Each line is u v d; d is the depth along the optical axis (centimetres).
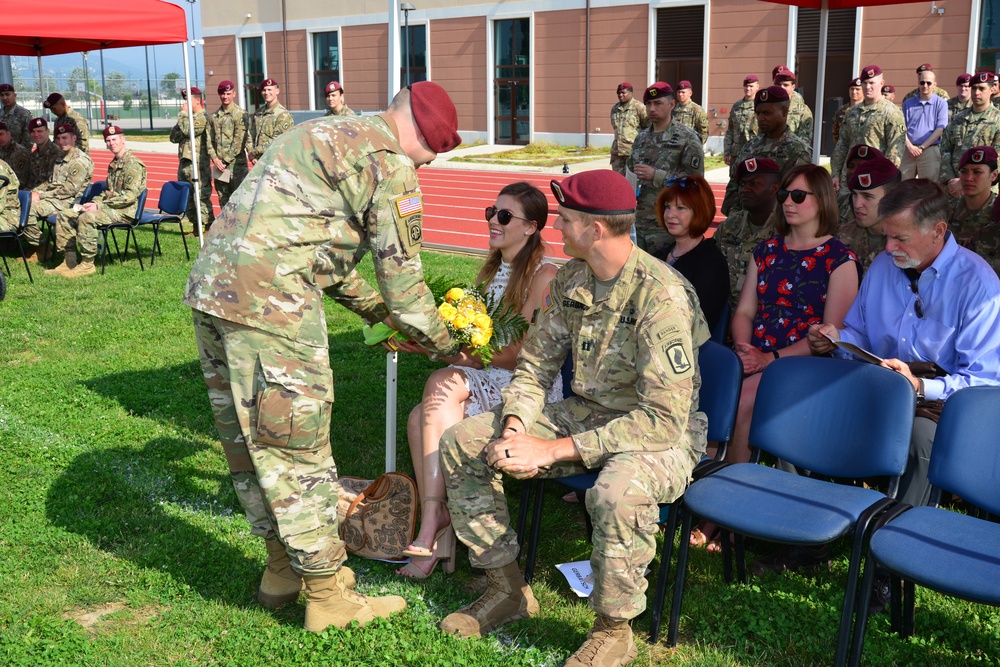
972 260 364
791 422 350
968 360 358
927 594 339
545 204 387
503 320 376
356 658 303
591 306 328
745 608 332
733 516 300
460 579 362
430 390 376
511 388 336
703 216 442
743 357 409
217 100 3453
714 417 349
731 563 353
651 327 311
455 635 317
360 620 322
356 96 3022
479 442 321
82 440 491
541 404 336
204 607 333
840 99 2077
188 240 1165
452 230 1290
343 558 318
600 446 306
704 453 334
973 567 263
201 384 590
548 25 2519
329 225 296
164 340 694
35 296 838
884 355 388
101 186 1053
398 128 313
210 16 3366
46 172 1085
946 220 357
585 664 293
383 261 302
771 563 363
